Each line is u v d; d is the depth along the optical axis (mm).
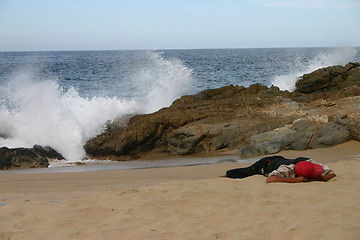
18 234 4387
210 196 5766
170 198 5703
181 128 13656
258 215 4938
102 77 33438
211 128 13500
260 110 14961
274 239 4211
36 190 7125
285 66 56875
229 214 5004
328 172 6664
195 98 17047
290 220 4719
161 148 14070
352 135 12133
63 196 6340
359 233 4270
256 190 5984
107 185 7496
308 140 12016
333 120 12750
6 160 11961
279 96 16609
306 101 16312
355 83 19297
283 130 12656
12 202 5805
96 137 14531
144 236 4332
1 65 66250
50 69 52906
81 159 14086
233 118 14461
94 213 5117
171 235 4367
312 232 4332
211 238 4262
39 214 5039
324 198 5473
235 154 12648
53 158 13953
